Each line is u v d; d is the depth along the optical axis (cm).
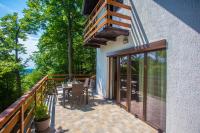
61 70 2166
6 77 1744
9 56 2030
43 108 494
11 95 1773
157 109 484
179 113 383
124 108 707
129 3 652
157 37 468
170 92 414
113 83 920
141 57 578
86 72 2305
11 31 2106
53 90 1075
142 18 549
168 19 421
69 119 576
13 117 292
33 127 492
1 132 235
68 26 1755
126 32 648
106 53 935
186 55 363
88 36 919
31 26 2034
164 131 452
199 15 331
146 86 542
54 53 2086
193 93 344
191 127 349
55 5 1702
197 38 335
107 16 625
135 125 522
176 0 393
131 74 646
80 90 768
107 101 860
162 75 461
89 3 1159
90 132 470
